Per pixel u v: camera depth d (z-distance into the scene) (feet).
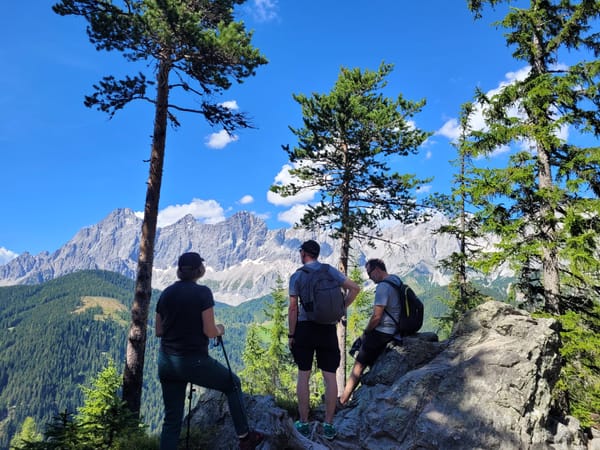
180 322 13.41
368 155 62.34
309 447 16.24
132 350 33.32
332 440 18.48
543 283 35.47
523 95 36.99
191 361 13.19
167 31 34.96
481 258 35.99
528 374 19.49
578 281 34.06
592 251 31.94
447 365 21.09
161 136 38.70
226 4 41.22
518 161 36.01
